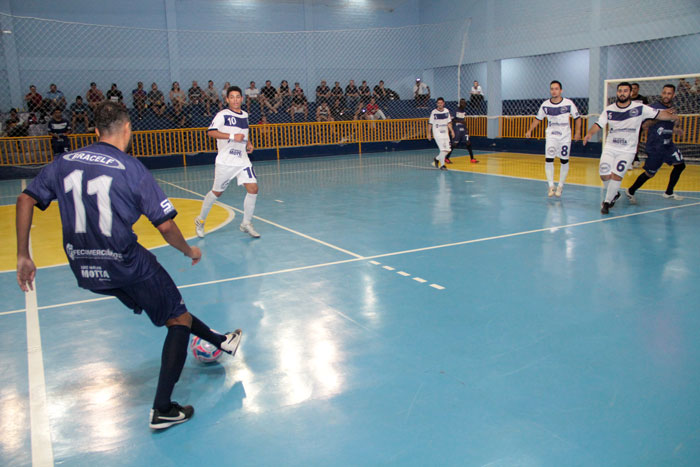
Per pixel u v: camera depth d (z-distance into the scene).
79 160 2.40
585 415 2.53
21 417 2.68
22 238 2.37
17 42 15.45
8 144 13.72
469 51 18.80
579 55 18.59
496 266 4.93
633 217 6.82
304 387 2.89
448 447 2.33
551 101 8.19
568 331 3.48
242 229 6.45
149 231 6.93
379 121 17.95
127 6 16.75
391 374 2.99
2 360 3.30
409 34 20.95
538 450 2.29
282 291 4.43
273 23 18.77
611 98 14.58
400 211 7.70
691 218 6.65
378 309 3.97
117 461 2.32
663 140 7.37
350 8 19.86
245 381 2.98
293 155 17.06
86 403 2.80
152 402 2.80
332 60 19.77
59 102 15.20
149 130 15.62
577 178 10.55
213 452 2.36
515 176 11.03
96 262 2.43
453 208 7.78
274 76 18.92
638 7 13.52
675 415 2.51
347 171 12.85
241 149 6.26
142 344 3.51
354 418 2.58
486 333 3.49
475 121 18.67
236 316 3.91
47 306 4.22
